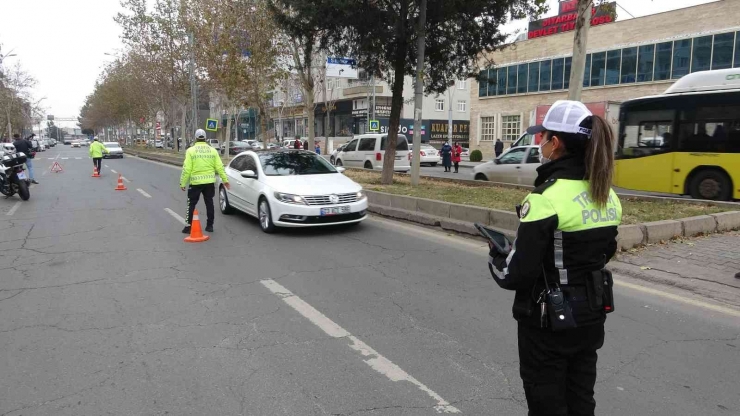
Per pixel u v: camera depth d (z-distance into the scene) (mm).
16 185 13945
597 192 2102
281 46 21344
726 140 11586
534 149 14625
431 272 6582
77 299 5527
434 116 53375
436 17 13164
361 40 13031
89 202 13273
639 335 4508
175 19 30922
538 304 2180
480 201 10523
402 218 10375
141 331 4629
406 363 3988
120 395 3512
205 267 6832
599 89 31938
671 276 6027
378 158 21141
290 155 10375
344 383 3670
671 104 12398
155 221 10406
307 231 9359
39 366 3947
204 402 3420
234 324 4793
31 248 7992
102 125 94125
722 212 8797
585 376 2311
